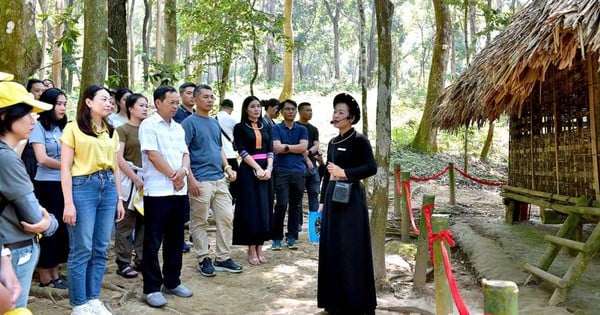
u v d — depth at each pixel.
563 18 3.79
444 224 3.64
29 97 2.60
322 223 4.16
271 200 5.75
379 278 4.81
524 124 6.88
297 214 6.39
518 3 27.05
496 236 6.81
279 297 4.61
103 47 5.46
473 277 5.52
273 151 5.79
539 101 5.73
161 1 24.75
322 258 4.12
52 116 4.26
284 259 5.93
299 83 28.56
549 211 7.01
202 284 4.89
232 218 5.35
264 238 5.60
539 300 4.34
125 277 4.95
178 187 4.28
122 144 4.75
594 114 4.84
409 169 13.59
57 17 7.77
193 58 9.37
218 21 9.00
